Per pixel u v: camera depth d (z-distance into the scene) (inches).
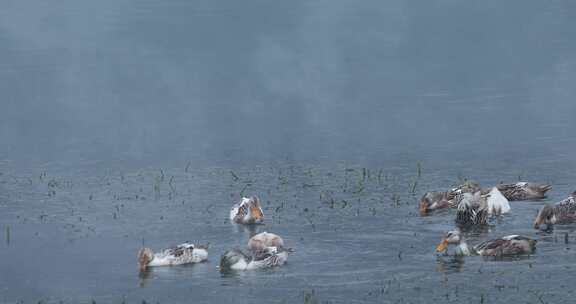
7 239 1589.6
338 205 1705.2
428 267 1407.5
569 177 1843.0
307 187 1824.6
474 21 3540.8
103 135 2301.9
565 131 2185.0
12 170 2016.5
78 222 1665.8
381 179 1866.4
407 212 1658.5
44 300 1352.1
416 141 2153.1
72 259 1499.8
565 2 3764.8
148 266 1448.1
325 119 2381.9
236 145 2176.4
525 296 1290.6
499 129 2226.9
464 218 1592.0
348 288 1342.3
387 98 2564.0
